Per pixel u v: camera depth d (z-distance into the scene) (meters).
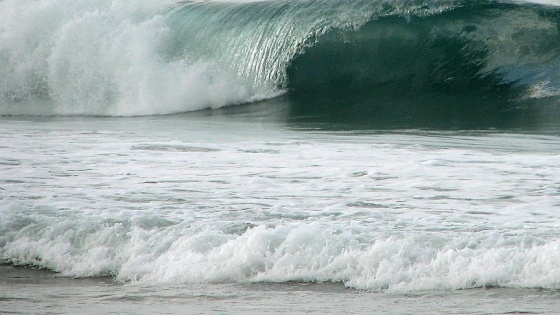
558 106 66.81
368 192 35.50
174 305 21.70
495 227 28.36
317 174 39.84
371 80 75.81
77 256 26.22
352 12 77.94
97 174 39.88
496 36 73.38
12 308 21.58
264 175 39.66
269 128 62.00
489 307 20.94
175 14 84.06
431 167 41.50
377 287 23.02
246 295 22.56
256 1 83.94
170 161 43.88
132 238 26.86
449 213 31.08
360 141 52.56
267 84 77.56
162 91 78.38
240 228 27.91
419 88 74.25
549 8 73.69
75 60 81.69
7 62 83.12
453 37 74.56
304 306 21.44
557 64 70.44
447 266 23.56
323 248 24.97
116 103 79.75
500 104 69.19
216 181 38.06
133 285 23.86
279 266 24.41
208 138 54.72
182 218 29.59
